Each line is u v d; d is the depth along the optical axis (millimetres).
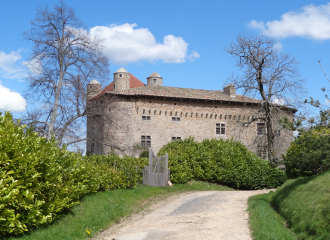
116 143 36281
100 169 14406
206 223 9820
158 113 38312
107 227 9727
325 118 9961
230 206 12969
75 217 9500
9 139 7465
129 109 37219
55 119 23672
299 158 11398
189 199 15828
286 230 8680
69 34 24844
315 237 7727
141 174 20297
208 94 41531
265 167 25500
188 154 25688
